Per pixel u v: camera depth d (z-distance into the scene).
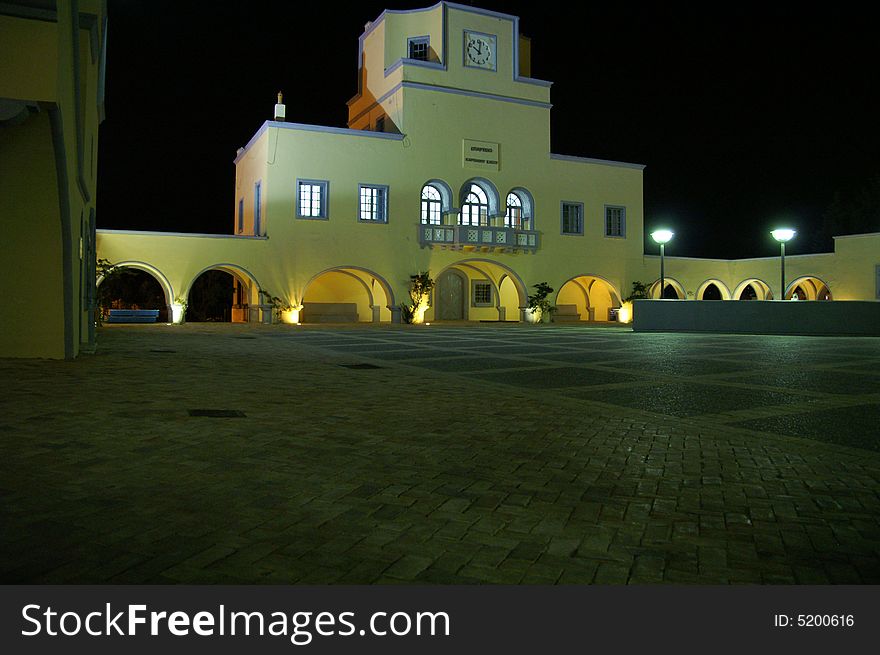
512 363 13.02
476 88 35.72
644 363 13.20
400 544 3.41
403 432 6.16
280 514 3.82
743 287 44.28
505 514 3.89
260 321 31.03
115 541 3.38
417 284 33.81
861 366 12.65
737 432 6.35
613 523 3.77
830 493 4.38
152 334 22.12
